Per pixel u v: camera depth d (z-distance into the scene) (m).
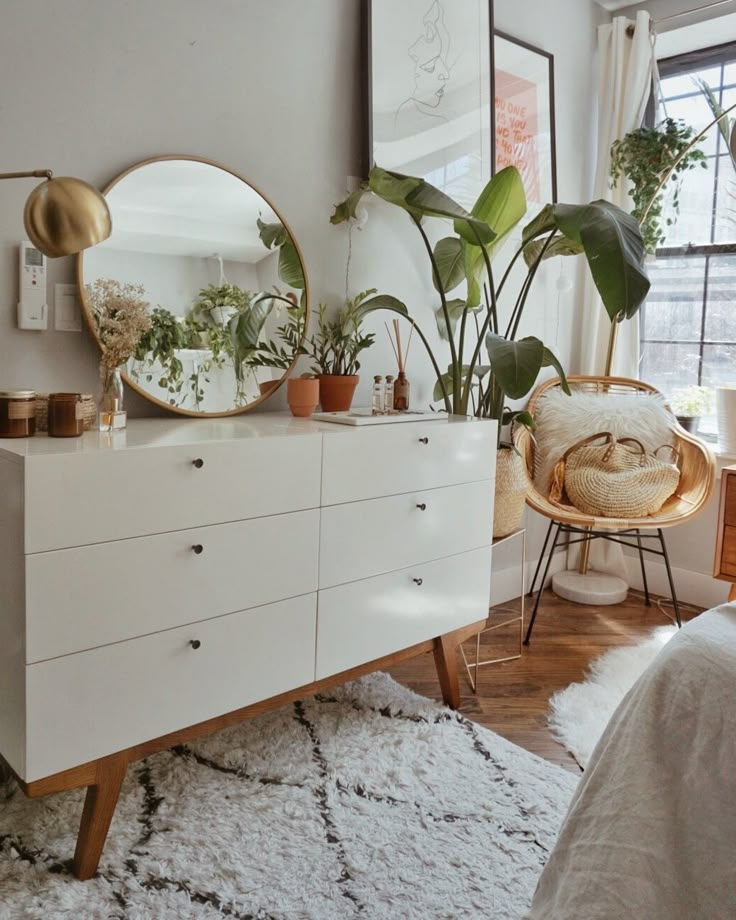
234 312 2.21
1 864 1.55
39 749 1.46
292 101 2.34
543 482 3.20
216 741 2.04
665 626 3.07
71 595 1.48
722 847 1.03
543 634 2.97
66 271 1.91
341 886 1.53
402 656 2.19
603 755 1.22
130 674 1.58
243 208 2.21
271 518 1.79
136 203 1.99
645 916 1.05
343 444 1.93
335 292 2.52
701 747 1.09
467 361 3.03
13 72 1.78
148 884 1.52
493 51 2.89
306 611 1.91
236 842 1.65
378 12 2.51
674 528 3.41
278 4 2.28
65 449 1.48
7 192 1.80
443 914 1.46
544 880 1.22
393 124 2.58
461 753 2.04
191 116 2.11
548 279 3.37
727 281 3.35
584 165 3.50
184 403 2.12
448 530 2.27
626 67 3.38
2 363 1.84
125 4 1.95
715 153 3.36
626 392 3.38
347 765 1.95
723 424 3.22
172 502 1.61
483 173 2.90
